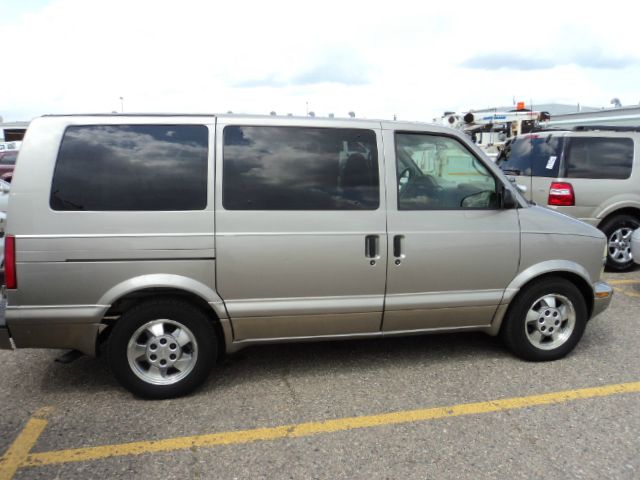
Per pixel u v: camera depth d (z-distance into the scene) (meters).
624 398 3.56
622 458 2.88
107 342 3.46
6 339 3.33
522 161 7.66
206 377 3.58
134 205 3.35
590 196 6.91
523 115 13.22
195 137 3.48
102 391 3.70
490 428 3.19
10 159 18.73
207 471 2.79
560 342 4.16
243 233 3.46
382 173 3.72
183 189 3.42
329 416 3.34
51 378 3.91
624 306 5.60
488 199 3.95
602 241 4.19
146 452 2.95
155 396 3.52
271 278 3.54
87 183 3.32
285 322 3.63
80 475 2.75
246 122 3.56
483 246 3.86
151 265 3.37
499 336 4.36
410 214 3.75
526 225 3.96
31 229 3.24
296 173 3.59
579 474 2.74
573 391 3.67
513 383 3.79
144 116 3.48
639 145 7.02
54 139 3.34
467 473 2.76
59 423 3.26
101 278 3.32
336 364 4.14
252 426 3.22
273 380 3.87
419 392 3.67
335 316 3.69
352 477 2.73
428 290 3.82
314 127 3.65
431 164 3.86
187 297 3.51
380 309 3.75
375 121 3.78
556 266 4.02
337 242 3.60
